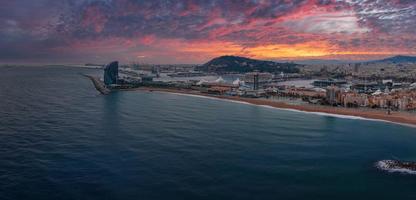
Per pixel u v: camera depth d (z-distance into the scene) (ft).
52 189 233.76
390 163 297.94
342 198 230.07
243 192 236.02
